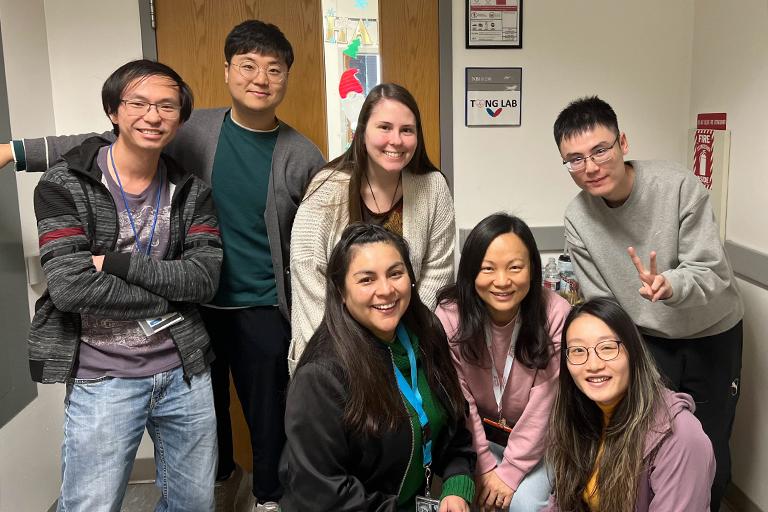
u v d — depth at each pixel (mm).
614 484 1482
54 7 2434
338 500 1474
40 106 2359
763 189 2172
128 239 1700
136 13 2473
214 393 2324
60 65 2463
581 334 1497
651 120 2748
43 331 1642
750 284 2266
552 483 1683
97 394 1692
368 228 1527
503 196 2750
